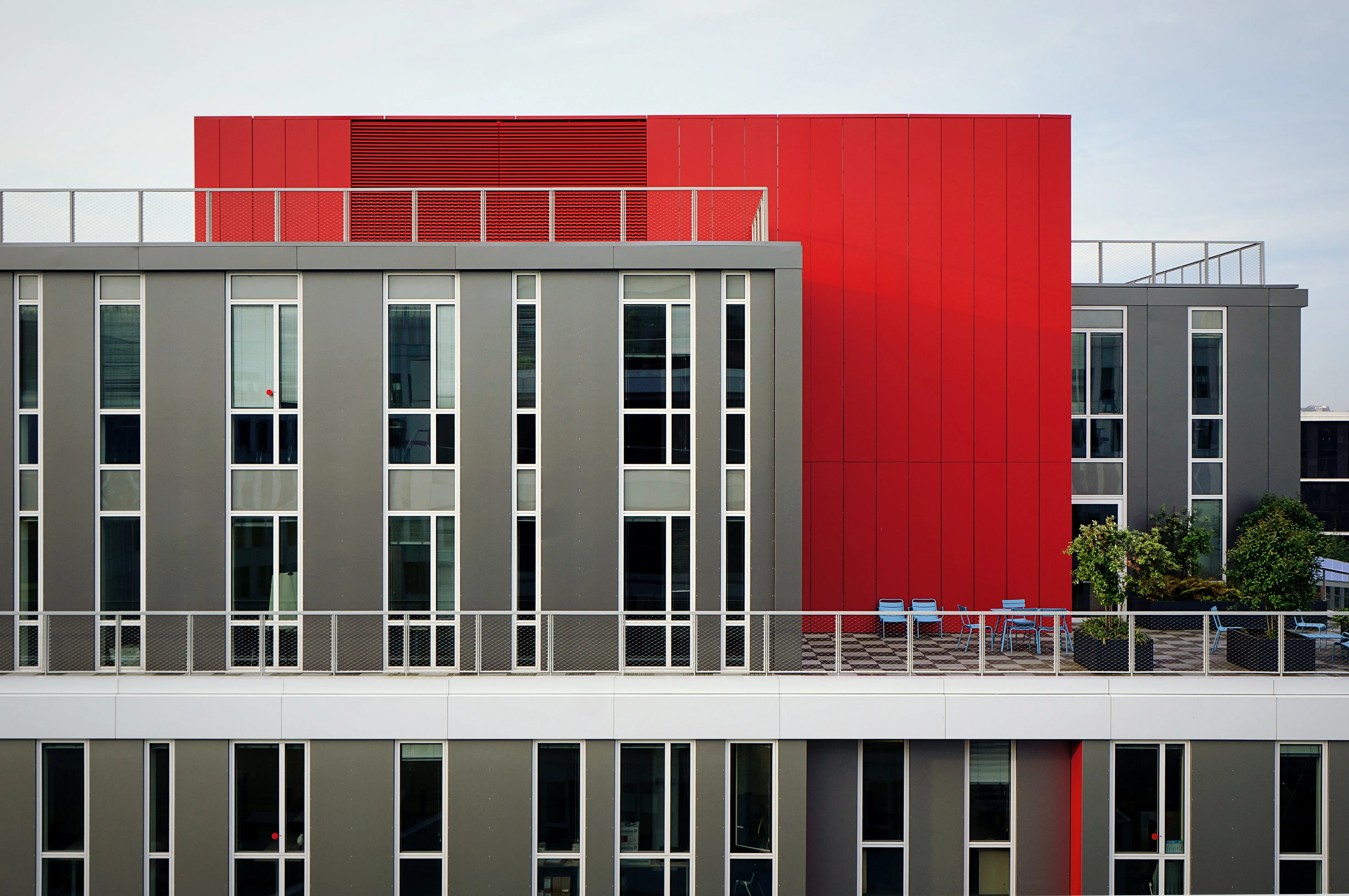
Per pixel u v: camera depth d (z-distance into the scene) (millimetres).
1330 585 14203
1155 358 15961
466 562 10945
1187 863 10516
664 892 10398
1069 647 12602
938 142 14539
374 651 10828
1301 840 10570
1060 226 14508
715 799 10406
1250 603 12625
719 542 10984
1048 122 14555
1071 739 10586
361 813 10297
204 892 10234
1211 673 10789
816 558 14375
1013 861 10922
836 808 10906
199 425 10930
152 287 10938
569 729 10312
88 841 10242
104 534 10961
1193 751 10570
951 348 14477
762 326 11016
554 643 10883
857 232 14477
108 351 11000
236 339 11047
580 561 10961
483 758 10344
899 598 14383
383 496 10953
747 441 11000
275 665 10812
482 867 10328
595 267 10930
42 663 10680
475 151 14789
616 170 14711
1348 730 10508
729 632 10938
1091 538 11484
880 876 10945
